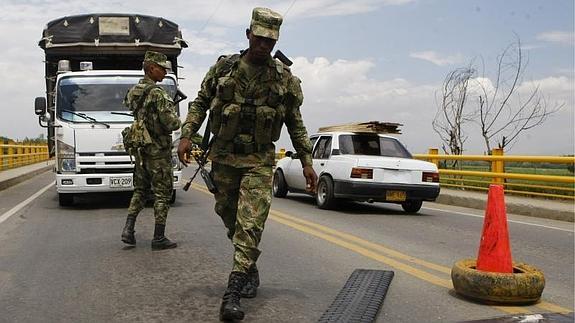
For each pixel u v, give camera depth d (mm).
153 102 6461
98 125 10281
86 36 11883
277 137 4309
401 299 4812
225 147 4254
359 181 10438
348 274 5691
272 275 5625
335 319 4098
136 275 5586
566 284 5480
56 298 4828
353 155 10930
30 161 29625
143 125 6570
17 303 4695
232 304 3988
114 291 5023
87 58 12352
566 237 8461
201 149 4535
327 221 9531
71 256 6512
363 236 8023
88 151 10211
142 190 6922
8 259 6387
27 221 9336
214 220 9320
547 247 7578
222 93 4133
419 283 5355
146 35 12070
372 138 11430
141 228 8453
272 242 7441
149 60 6648
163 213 6809
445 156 15484
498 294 4602
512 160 13062
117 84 10625
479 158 14266
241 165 4219
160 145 6629
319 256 6562
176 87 10797
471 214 11289
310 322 4176
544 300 4844
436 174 10742
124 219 9383
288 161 13492
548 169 13328
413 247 7250
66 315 4371
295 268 5941
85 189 10188
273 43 4062
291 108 4375
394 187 10461
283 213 10516
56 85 10500
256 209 4176
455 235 8305
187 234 7930
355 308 4363
